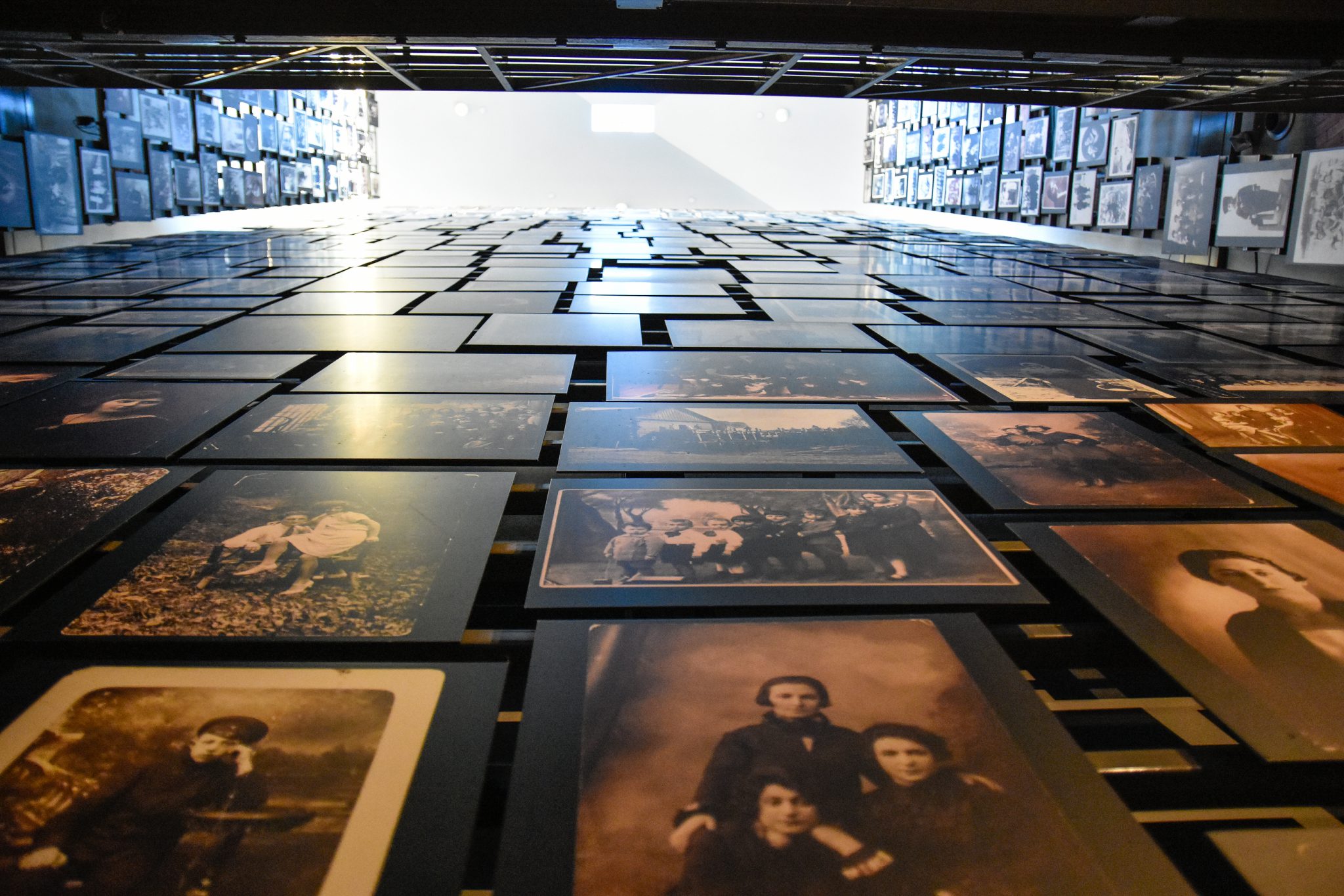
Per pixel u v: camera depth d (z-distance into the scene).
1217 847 1.41
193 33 5.59
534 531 2.60
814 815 1.36
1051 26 5.88
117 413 3.53
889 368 4.45
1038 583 2.34
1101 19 5.82
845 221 23.94
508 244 12.98
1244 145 10.94
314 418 3.45
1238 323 6.25
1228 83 7.52
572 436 3.21
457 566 2.16
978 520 2.57
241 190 18.67
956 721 1.59
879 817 1.36
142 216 14.44
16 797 1.38
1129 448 3.17
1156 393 4.07
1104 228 14.57
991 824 1.36
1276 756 1.55
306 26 5.64
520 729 1.55
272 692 1.65
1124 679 2.07
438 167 31.81
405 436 3.22
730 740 1.52
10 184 11.09
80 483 2.72
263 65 7.28
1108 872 1.28
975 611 2.06
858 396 3.87
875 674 1.72
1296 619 1.96
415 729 1.56
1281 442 3.33
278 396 3.77
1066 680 2.07
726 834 1.33
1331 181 9.20
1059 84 7.87
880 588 2.06
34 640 1.81
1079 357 4.89
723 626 1.88
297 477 2.76
